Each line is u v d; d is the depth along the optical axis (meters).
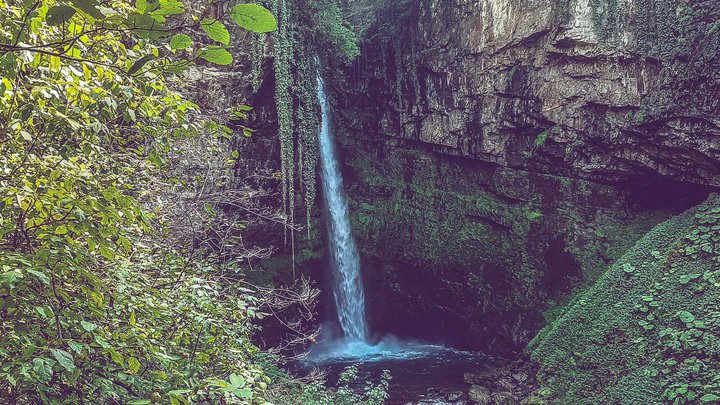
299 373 12.27
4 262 1.67
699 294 8.87
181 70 1.54
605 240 12.01
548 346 10.57
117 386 2.23
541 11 11.85
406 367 12.73
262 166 12.59
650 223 11.79
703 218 10.14
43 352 1.71
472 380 11.12
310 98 13.05
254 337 13.03
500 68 12.97
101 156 3.21
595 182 12.45
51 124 2.02
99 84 2.21
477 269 13.94
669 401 7.64
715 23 9.77
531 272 12.93
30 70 2.03
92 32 1.52
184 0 7.44
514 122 12.99
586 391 9.10
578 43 11.36
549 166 12.87
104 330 2.27
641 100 10.99
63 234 1.96
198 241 5.62
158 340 3.04
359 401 8.90
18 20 1.63
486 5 12.94
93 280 1.95
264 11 1.21
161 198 4.88
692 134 10.34
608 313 9.96
